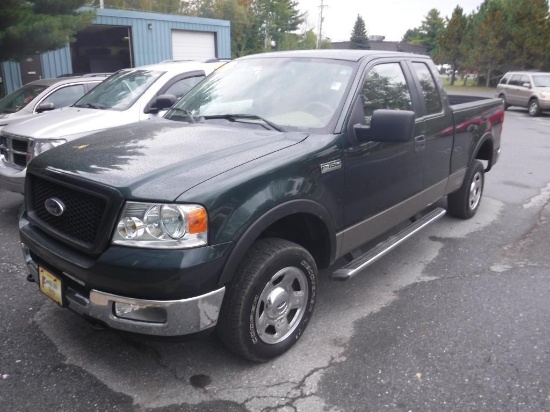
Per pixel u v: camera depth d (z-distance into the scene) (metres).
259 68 4.19
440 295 4.10
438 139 4.68
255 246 3.02
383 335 3.49
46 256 2.94
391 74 4.21
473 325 3.62
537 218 6.19
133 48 19.08
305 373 3.06
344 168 3.42
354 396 2.85
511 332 3.52
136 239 2.57
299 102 3.71
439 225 5.88
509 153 11.11
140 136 3.49
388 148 3.86
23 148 5.60
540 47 36.66
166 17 19.80
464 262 4.80
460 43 46.44
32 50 11.06
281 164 2.99
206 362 3.17
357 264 3.69
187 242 2.56
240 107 3.87
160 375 3.04
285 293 3.14
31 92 8.29
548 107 19.33
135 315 2.64
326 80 3.79
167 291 2.54
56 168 2.98
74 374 3.04
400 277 4.46
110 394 2.86
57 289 2.95
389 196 4.01
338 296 4.09
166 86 6.71
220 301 2.71
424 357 3.22
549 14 38.41
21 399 2.80
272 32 69.50
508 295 4.09
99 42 23.55
